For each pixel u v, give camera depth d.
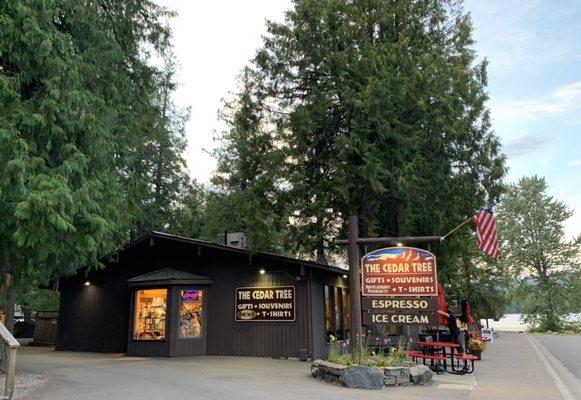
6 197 7.74
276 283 15.55
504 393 8.68
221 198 28.11
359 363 9.78
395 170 14.96
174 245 17.56
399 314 9.98
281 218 15.80
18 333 25.92
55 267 10.77
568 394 8.84
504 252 50.12
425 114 15.22
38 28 8.12
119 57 10.68
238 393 8.11
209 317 16.31
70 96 8.62
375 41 17.28
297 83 18.02
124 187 11.85
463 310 16.44
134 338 16.05
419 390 8.91
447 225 16.25
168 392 8.12
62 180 8.00
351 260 10.62
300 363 13.47
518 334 43.00
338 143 15.17
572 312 47.62
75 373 10.72
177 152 29.77
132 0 12.42
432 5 18.17
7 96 8.12
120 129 11.17
